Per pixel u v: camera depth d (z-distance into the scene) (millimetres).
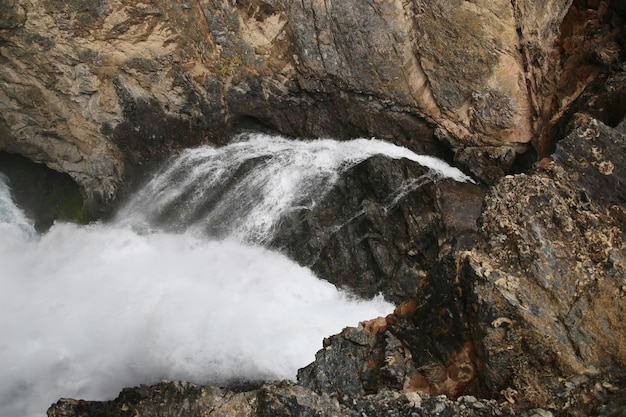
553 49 10875
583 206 7715
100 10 11414
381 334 8195
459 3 10312
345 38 11086
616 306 6988
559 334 6980
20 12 11266
